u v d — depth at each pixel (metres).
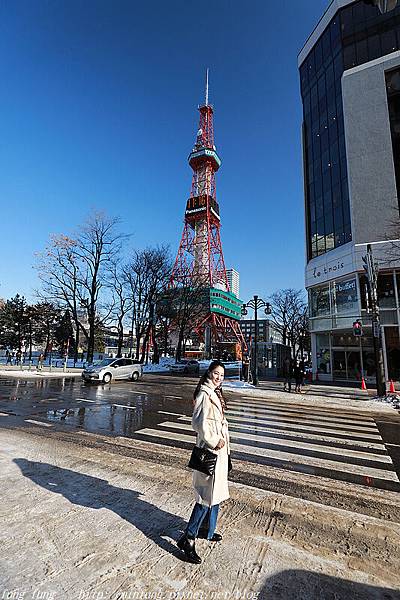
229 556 2.89
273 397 15.60
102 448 6.30
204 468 2.94
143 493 4.15
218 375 3.30
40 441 6.54
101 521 3.42
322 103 27.92
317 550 3.05
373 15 25.02
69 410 10.50
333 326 23.92
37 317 51.75
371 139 22.95
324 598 2.41
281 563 2.82
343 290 23.31
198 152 79.44
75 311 36.22
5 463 5.07
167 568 2.69
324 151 26.97
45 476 4.59
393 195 21.61
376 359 15.11
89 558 2.80
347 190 23.77
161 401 12.89
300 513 3.80
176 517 3.57
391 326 21.14
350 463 5.94
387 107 23.00
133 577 2.57
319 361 25.31
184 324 43.03
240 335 77.69
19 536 3.11
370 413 11.95
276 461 5.96
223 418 3.19
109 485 4.36
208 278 46.44
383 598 2.43
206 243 69.81
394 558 2.97
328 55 27.59
